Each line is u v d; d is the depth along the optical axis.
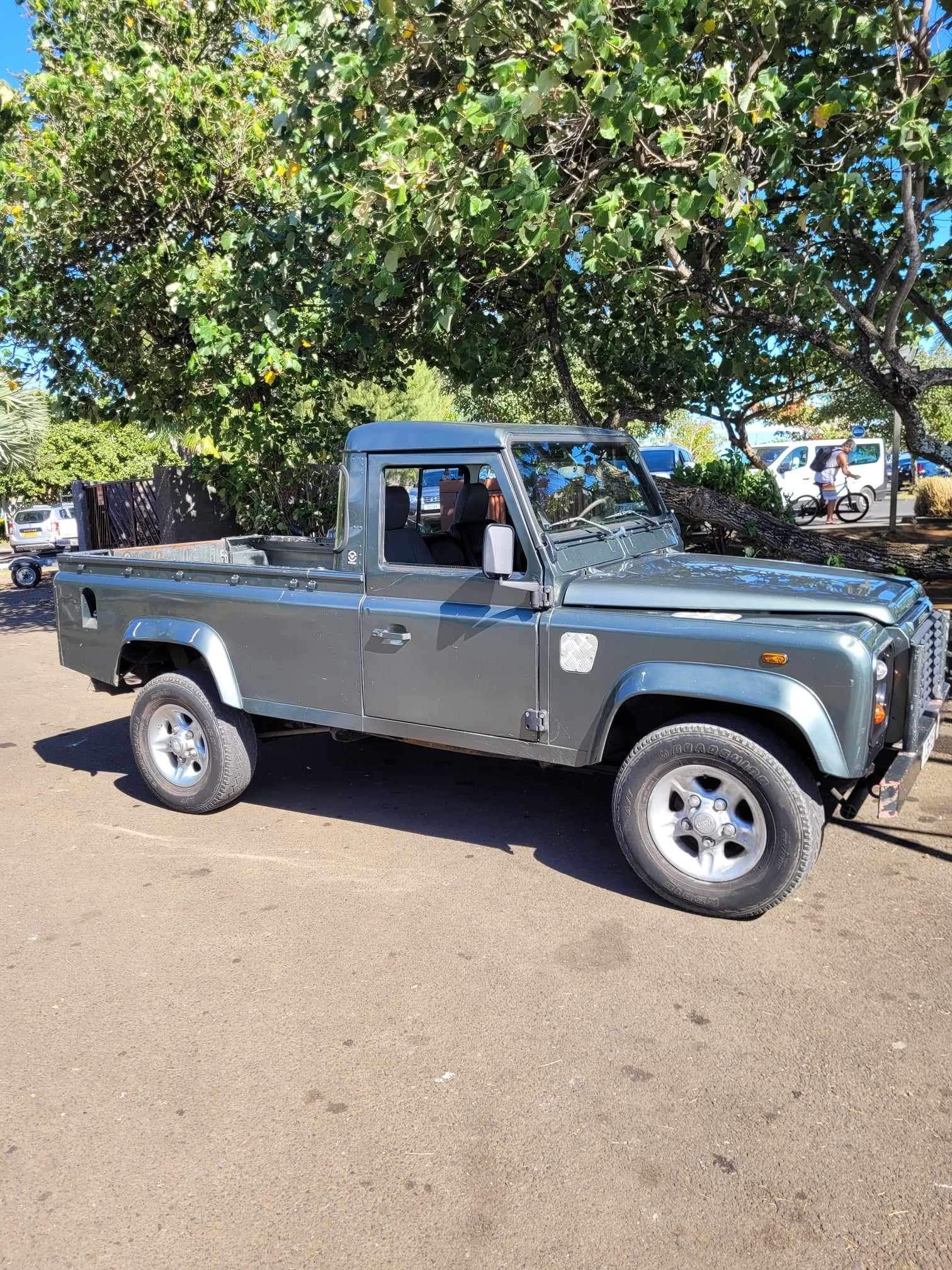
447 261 7.38
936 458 7.53
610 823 4.96
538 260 8.30
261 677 4.87
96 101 9.43
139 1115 2.83
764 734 3.65
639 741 3.89
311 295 8.69
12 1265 2.30
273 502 12.05
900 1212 2.36
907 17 5.93
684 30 6.29
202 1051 3.13
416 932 3.86
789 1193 2.43
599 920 3.90
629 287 7.02
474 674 4.21
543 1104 2.81
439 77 6.36
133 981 3.59
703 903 3.82
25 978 3.64
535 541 4.02
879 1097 2.78
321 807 5.38
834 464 20.73
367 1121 2.77
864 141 6.70
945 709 6.48
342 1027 3.23
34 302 10.42
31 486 41.72
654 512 5.14
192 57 10.80
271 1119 2.79
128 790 5.86
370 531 4.45
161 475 13.22
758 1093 2.81
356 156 6.15
